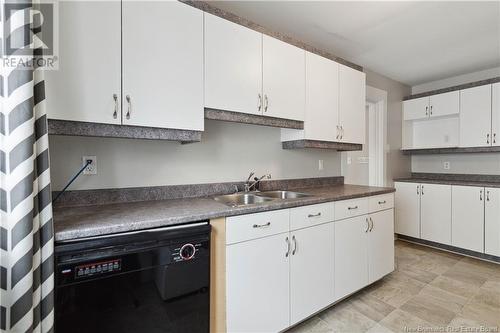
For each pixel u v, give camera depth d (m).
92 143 1.55
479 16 2.09
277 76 1.93
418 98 3.62
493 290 2.24
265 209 1.53
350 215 2.03
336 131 2.37
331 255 1.89
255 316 1.50
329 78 2.31
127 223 1.13
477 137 3.06
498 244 2.76
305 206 1.74
